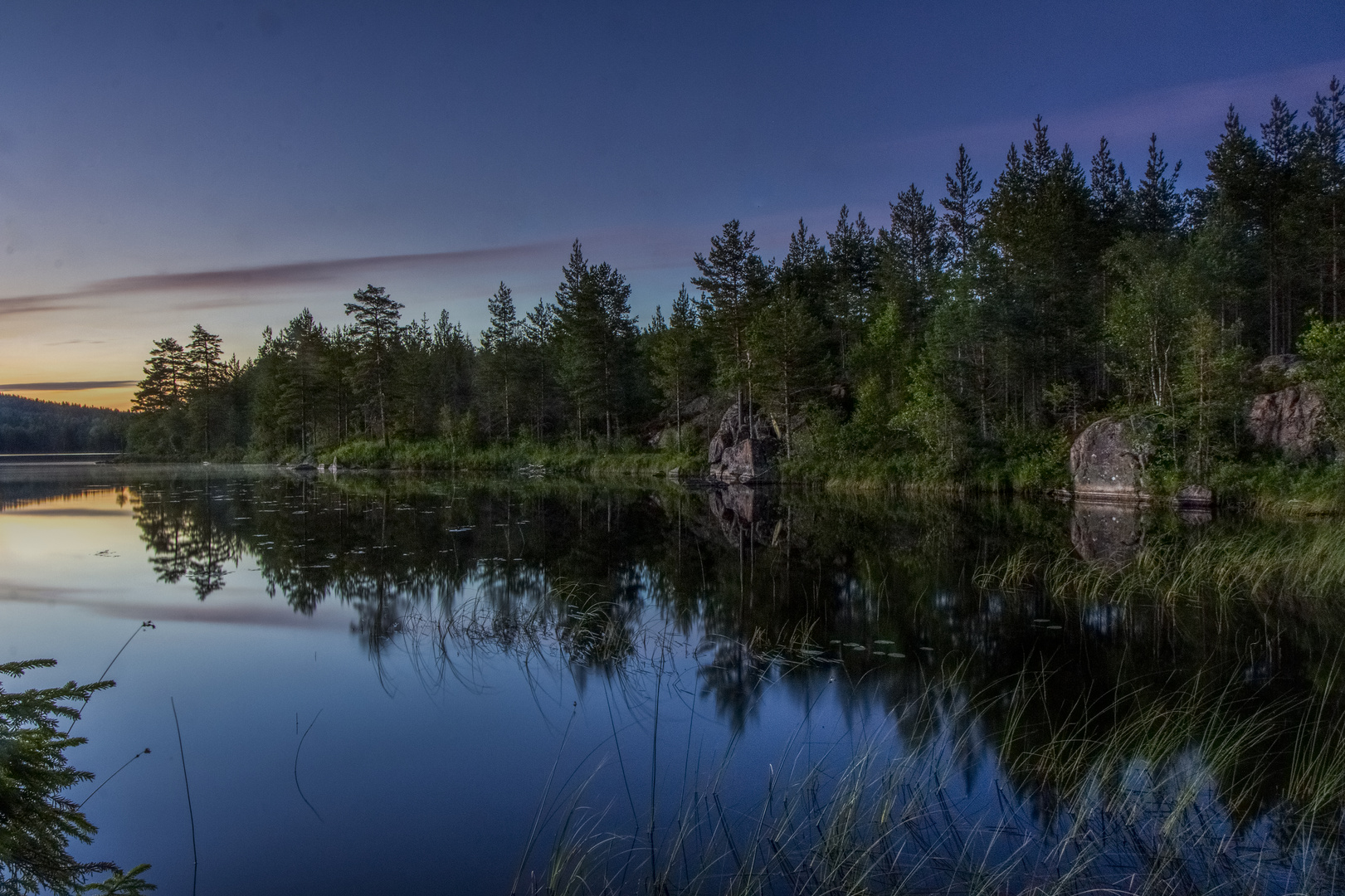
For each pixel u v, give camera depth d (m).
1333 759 5.60
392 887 4.28
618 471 46.50
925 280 47.66
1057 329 34.19
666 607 11.16
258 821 5.04
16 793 3.08
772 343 38.22
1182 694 7.15
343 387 63.53
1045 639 9.14
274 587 12.73
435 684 7.79
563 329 59.88
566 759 5.97
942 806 5.14
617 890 4.21
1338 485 19.05
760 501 27.92
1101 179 43.47
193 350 73.69
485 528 20.39
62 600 11.84
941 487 30.08
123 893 3.32
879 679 7.78
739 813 5.08
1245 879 4.25
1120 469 24.83
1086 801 5.13
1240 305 35.66
